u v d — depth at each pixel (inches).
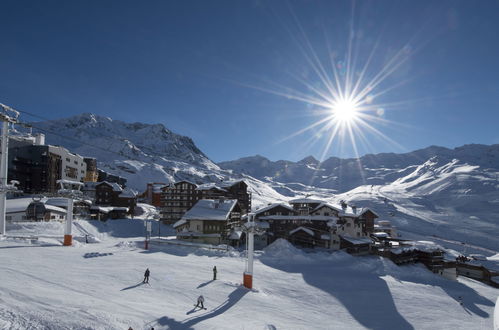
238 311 1154.7
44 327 641.0
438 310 1696.6
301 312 1327.5
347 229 3324.3
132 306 956.0
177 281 1400.1
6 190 1975.9
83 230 2832.2
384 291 1888.5
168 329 828.0
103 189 4308.6
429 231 5797.2
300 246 3088.1
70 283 1107.9
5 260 1327.5
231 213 2970.0
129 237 3120.1
